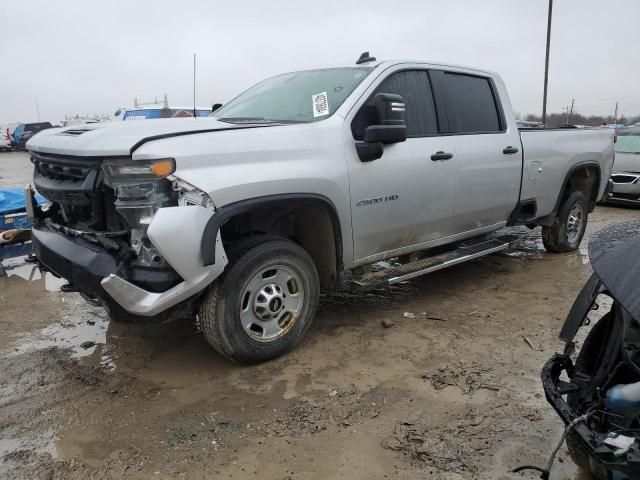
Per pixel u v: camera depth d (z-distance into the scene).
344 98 4.20
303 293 3.90
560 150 6.20
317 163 3.78
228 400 3.35
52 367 3.81
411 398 3.36
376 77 4.37
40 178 3.95
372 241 4.33
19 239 6.03
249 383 3.56
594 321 4.51
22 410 3.25
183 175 3.14
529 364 3.81
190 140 3.25
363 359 3.89
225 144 3.37
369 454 2.83
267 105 4.58
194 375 3.68
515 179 5.58
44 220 4.16
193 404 3.31
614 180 10.70
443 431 3.02
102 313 4.86
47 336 4.36
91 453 2.85
